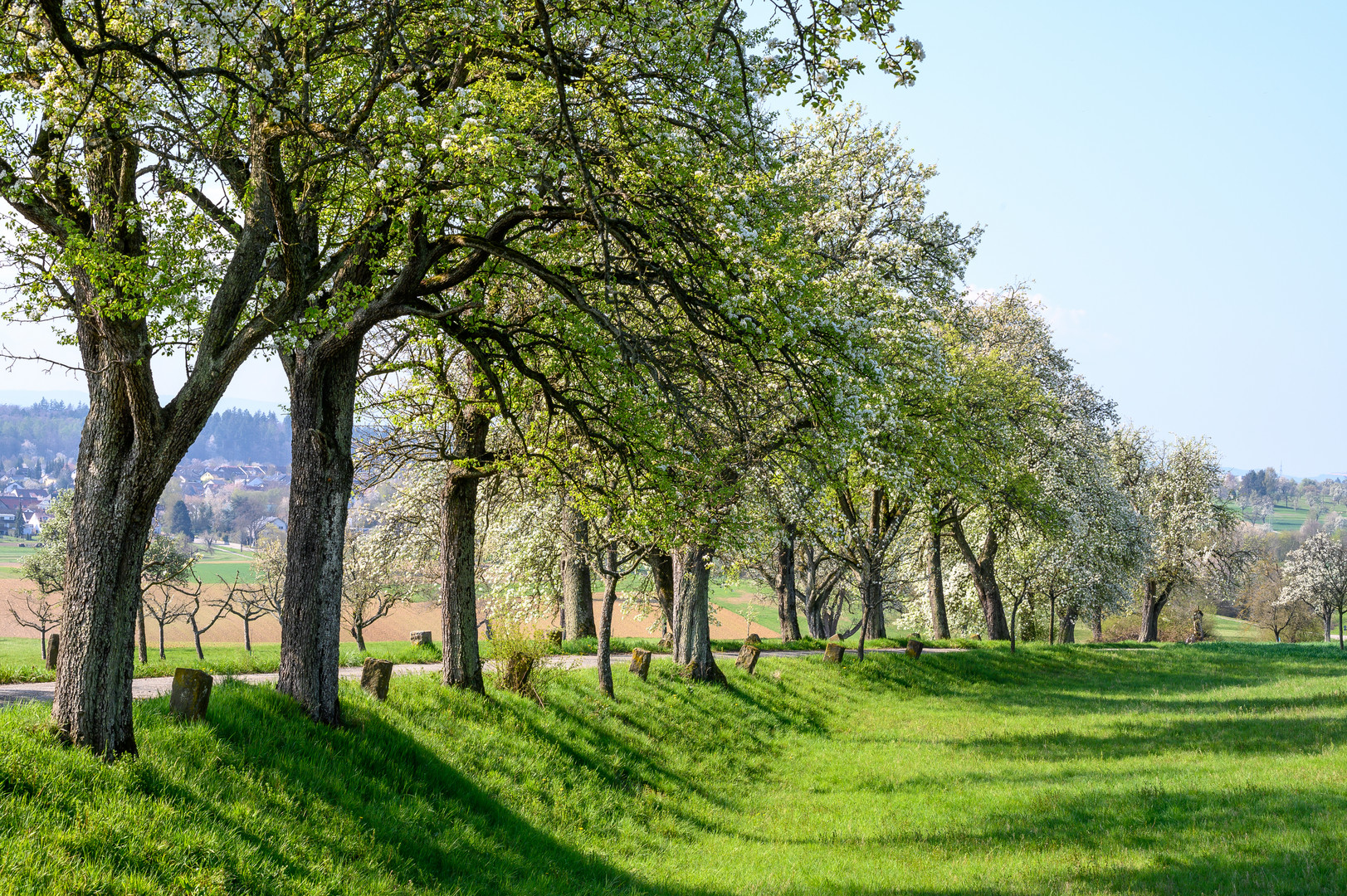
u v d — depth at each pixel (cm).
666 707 2134
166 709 1090
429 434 1817
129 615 927
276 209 962
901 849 1321
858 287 2270
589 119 1184
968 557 4703
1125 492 6003
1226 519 6312
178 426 920
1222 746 1972
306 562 1258
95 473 909
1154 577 6259
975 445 2984
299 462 1280
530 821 1310
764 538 2414
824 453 1767
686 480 1703
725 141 1385
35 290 991
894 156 3044
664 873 1231
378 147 1031
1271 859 1057
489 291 1504
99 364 923
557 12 1170
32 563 4378
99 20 846
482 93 1080
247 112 967
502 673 1839
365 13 1054
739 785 1862
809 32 858
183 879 764
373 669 1472
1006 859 1194
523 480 2062
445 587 1697
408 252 1234
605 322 1125
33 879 683
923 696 3159
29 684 1612
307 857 904
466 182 1021
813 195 2400
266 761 1059
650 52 1276
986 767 1945
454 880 1020
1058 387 4503
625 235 1171
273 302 1007
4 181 895
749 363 1505
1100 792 1544
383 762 1232
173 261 943
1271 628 10131
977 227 3095
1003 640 4578
